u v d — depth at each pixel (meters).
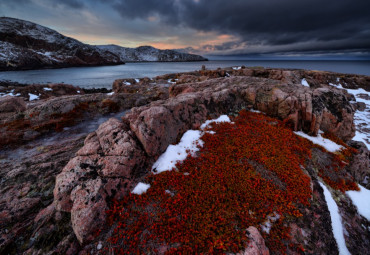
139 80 69.69
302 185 10.80
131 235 7.58
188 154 12.52
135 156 10.54
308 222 9.27
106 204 8.38
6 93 43.12
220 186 10.05
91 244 7.49
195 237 7.56
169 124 13.18
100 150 10.55
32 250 7.92
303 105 17.33
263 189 10.15
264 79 25.59
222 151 12.85
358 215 11.72
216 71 64.69
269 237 8.25
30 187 11.55
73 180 8.97
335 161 14.88
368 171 15.82
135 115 13.10
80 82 104.25
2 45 193.88
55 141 18.56
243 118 18.19
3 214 9.34
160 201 9.11
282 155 12.86
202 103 17.27
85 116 25.20
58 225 8.66
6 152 16.16
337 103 18.89
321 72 76.00
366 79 68.62
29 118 21.12
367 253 9.75
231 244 7.22
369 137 32.47
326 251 8.60
